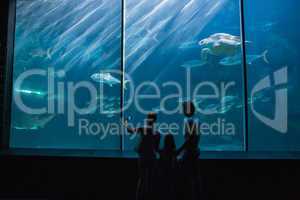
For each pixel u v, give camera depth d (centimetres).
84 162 698
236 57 1217
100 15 1147
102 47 1173
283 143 1045
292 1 1060
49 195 696
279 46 1073
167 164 615
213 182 662
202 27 1188
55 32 1110
